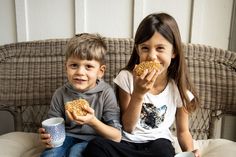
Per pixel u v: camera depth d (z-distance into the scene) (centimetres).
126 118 95
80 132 99
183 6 127
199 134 135
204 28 129
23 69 123
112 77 121
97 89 100
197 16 127
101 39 104
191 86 109
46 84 123
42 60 123
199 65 121
